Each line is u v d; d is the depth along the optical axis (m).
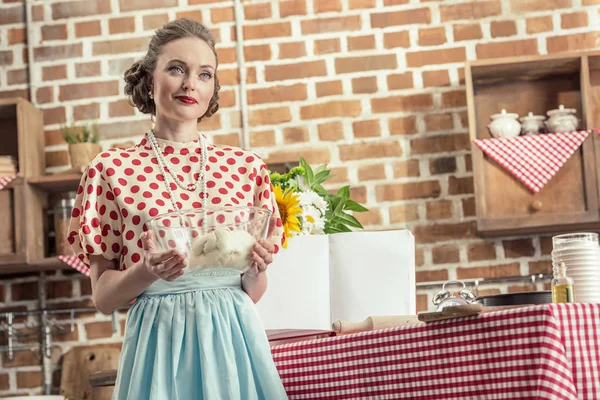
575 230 3.65
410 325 1.59
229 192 1.83
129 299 1.70
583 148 3.50
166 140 1.86
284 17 3.93
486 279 3.69
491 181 3.52
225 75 3.92
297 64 3.90
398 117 3.83
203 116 2.04
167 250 1.57
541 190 3.49
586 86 3.56
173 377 1.63
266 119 3.88
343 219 2.45
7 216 3.68
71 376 3.79
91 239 1.75
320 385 1.70
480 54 3.84
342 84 3.87
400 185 3.79
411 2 3.89
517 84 3.79
